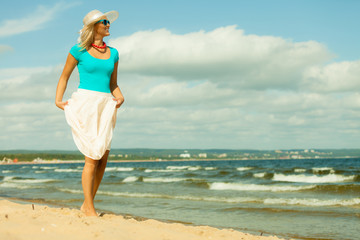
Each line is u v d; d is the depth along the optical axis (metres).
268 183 18.80
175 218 7.27
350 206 8.84
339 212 7.95
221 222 6.83
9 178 27.81
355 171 26.66
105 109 3.12
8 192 13.80
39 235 2.05
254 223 6.73
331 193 12.41
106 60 3.12
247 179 22.39
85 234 2.15
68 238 2.04
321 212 7.98
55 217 2.68
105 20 3.07
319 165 45.66
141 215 7.67
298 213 7.90
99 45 3.13
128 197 11.63
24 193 13.15
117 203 9.96
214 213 8.02
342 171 27.03
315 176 21.33
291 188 14.01
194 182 18.16
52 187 16.20
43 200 10.12
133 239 2.21
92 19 3.00
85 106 3.01
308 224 6.61
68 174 36.41
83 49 3.03
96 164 3.12
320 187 13.59
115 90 3.40
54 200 10.11
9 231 2.11
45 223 2.38
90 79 3.07
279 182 19.42
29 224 2.31
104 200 10.74
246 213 7.98
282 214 7.81
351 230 6.00
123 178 24.09
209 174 28.22
